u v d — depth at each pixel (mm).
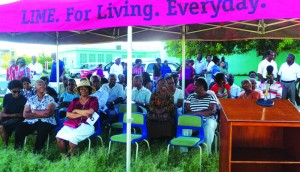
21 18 4609
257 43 15461
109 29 8336
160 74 12367
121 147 5840
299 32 7402
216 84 7484
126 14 4113
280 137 3641
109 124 6754
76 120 5453
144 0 4047
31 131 5801
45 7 4500
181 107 7008
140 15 4062
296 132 3238
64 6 4418
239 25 7305
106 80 9117
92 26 4281
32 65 11547
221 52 16062
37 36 9000
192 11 3852
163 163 4973
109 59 27469
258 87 8062
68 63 27109
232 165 3697
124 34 8438
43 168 4797
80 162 4793
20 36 8695
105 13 4215
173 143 4941
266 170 3701
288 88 9656
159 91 6059
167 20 3959
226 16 3695
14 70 10523
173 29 8258
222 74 7418
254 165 3703
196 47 16438
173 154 5422
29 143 6172
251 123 3027
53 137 6445
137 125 5492
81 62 26328
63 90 8938
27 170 4781
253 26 7062
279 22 6266
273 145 3658
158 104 5984
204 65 12516
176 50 17734
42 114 5711
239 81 18328
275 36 7703
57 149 5770
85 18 4301
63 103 7207
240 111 3314
